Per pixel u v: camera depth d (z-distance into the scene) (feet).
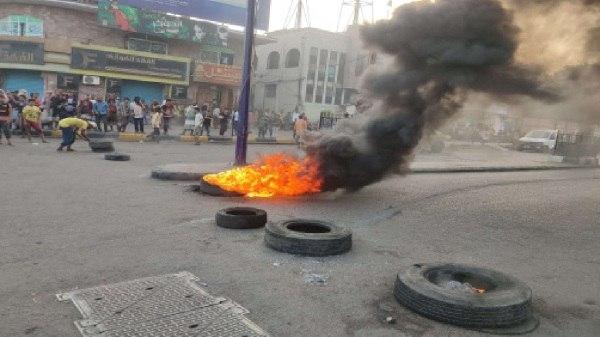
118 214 21.21
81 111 66.18
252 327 10.85
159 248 16.60
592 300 14.40
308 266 15.56
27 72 86.89
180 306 11.77
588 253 20.13
